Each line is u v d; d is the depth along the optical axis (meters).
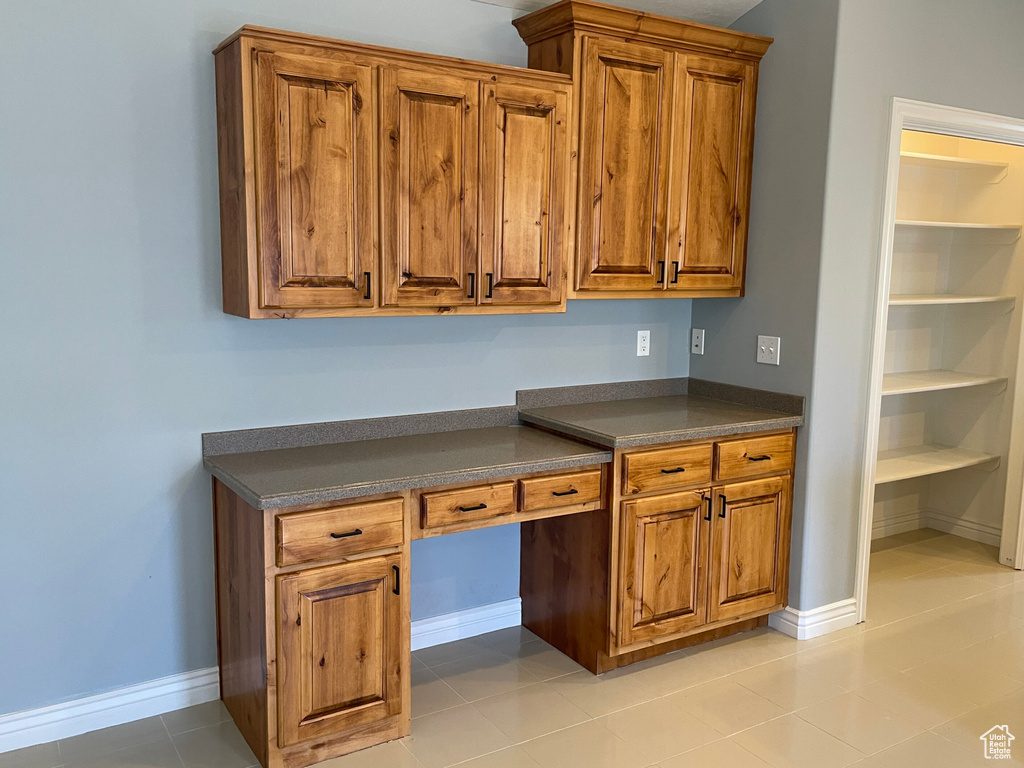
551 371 3.30
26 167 2.25
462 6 2.86
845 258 3.12
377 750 2.44
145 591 2.59
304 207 2.34
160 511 2.58
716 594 3.07
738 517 3.08
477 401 3.13
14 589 2.38
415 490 2.43
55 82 2.27
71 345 2.38
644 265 3.04
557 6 2.71
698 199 3.14
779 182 3.18
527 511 2.64
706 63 3.05
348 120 2.38
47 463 2.39
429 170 2.52
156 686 2.63
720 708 2.70
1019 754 2.45
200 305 2.55
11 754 2.39
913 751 2.46
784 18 3.11
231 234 2.44
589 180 2.85
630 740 2.51
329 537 2.26
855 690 2.84
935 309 4.47
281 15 2.55
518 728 2.57
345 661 2.36
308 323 2.73
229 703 2.64
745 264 3.36
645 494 2.85
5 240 2.25
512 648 3.14
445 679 2.89
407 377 2.96
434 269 2.58
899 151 3.19
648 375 3.57
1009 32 3.47
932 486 4.71
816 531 3.22
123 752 2.41
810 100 3.03
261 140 2.25
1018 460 4.04
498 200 2.67
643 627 2.92
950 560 4.20
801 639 3.24
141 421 2.51
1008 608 3.59
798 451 3.19
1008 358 4.23
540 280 2.80
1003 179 4.19
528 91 2.66
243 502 2.33
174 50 2.42
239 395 2.65
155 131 2.42
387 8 2.72
